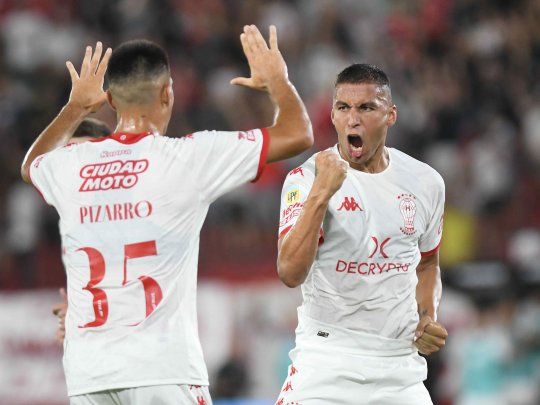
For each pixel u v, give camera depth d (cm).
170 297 1627
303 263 1689
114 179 1653
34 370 3769
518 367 3741
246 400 3719
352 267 1850
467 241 4541
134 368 1597
